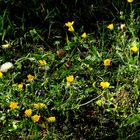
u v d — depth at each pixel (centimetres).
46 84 112
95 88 109
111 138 98
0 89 110
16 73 115
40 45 126
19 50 126
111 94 108
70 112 104
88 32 129
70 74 114
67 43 123
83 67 116
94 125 101
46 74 115
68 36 128
